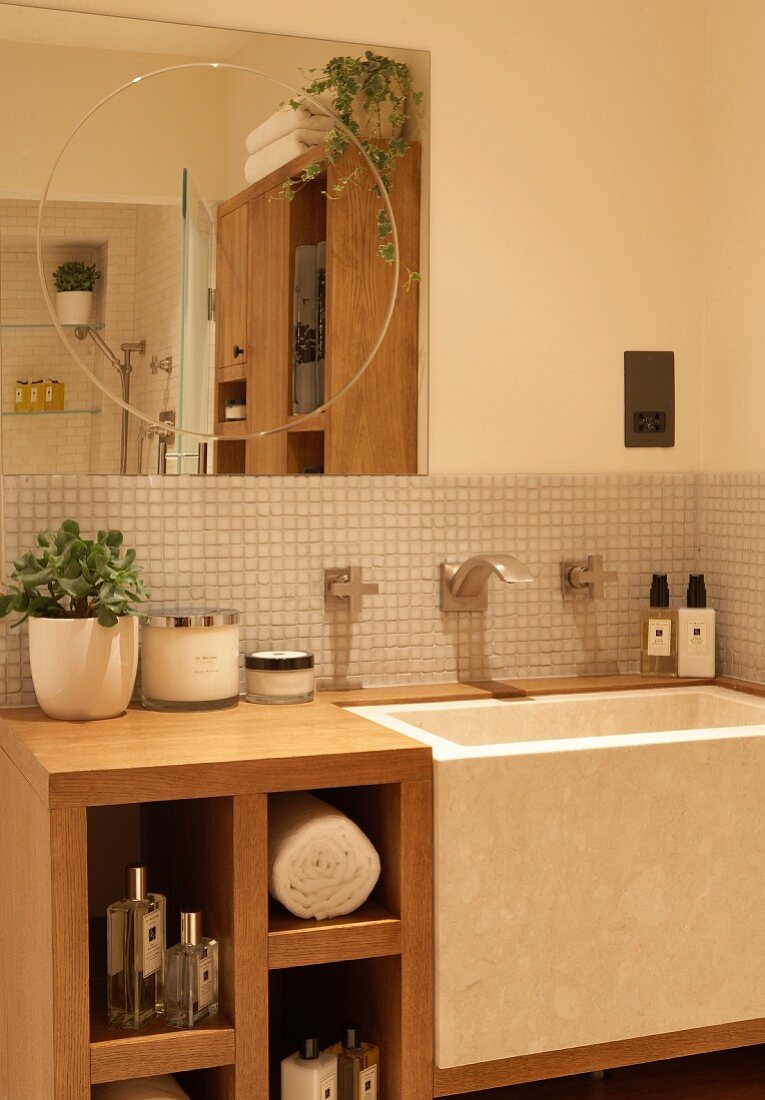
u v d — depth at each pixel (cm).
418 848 137
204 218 178
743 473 194
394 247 187
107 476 174
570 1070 144
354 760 135
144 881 135
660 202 202
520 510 195
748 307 194
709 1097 163
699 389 206
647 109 201
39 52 170
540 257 196
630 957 146
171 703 161
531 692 186
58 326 171
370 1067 141
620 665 202
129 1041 128
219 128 178
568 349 198
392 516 188
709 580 203
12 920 150
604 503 200
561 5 195
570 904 143
